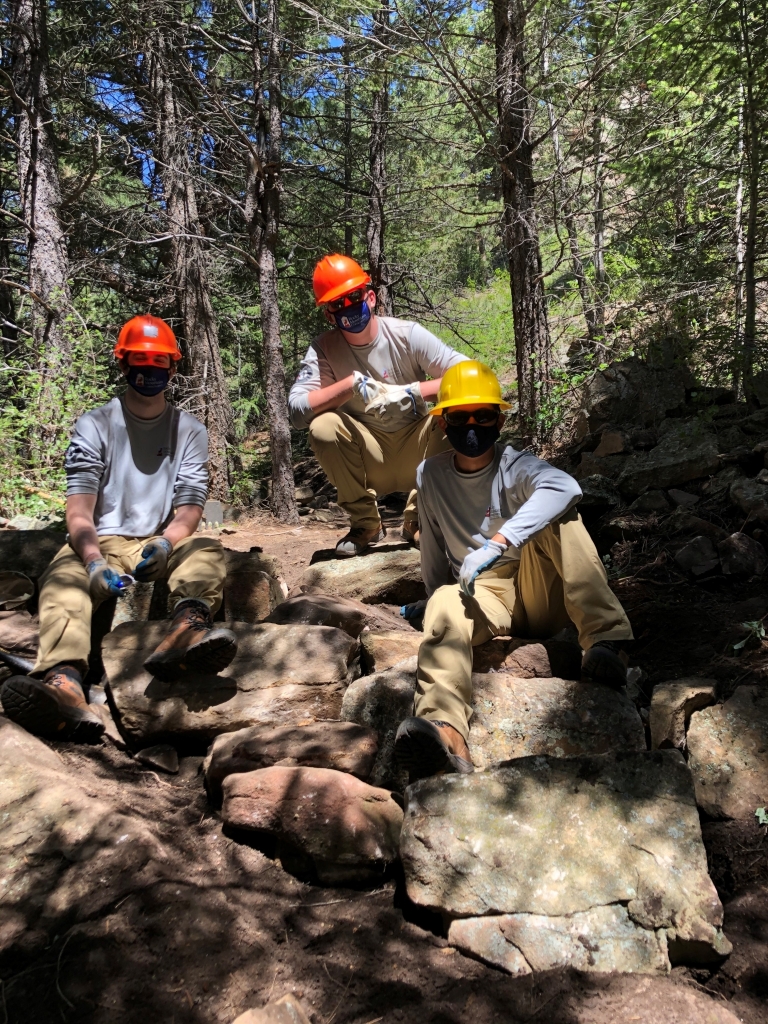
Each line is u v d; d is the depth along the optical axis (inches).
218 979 91.5
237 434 629.0
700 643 152.9
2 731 117.6
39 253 395.2
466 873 100.3
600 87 325.7
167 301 505.7
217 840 113.1
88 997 87.9
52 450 298.5
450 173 549.0
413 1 345.4
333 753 119.4
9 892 97.9
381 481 186.5
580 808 104.9
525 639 141.9
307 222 621.6
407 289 610.9
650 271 328.5
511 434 383.6
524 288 331.6
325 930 100.3
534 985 91.0
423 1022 87.7
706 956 94.0
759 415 233.6
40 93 403.5
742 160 309.6
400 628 165.5
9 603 165.3
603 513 217.2
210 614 138.9
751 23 279.1
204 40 466.9
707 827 112.3
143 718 130.2
